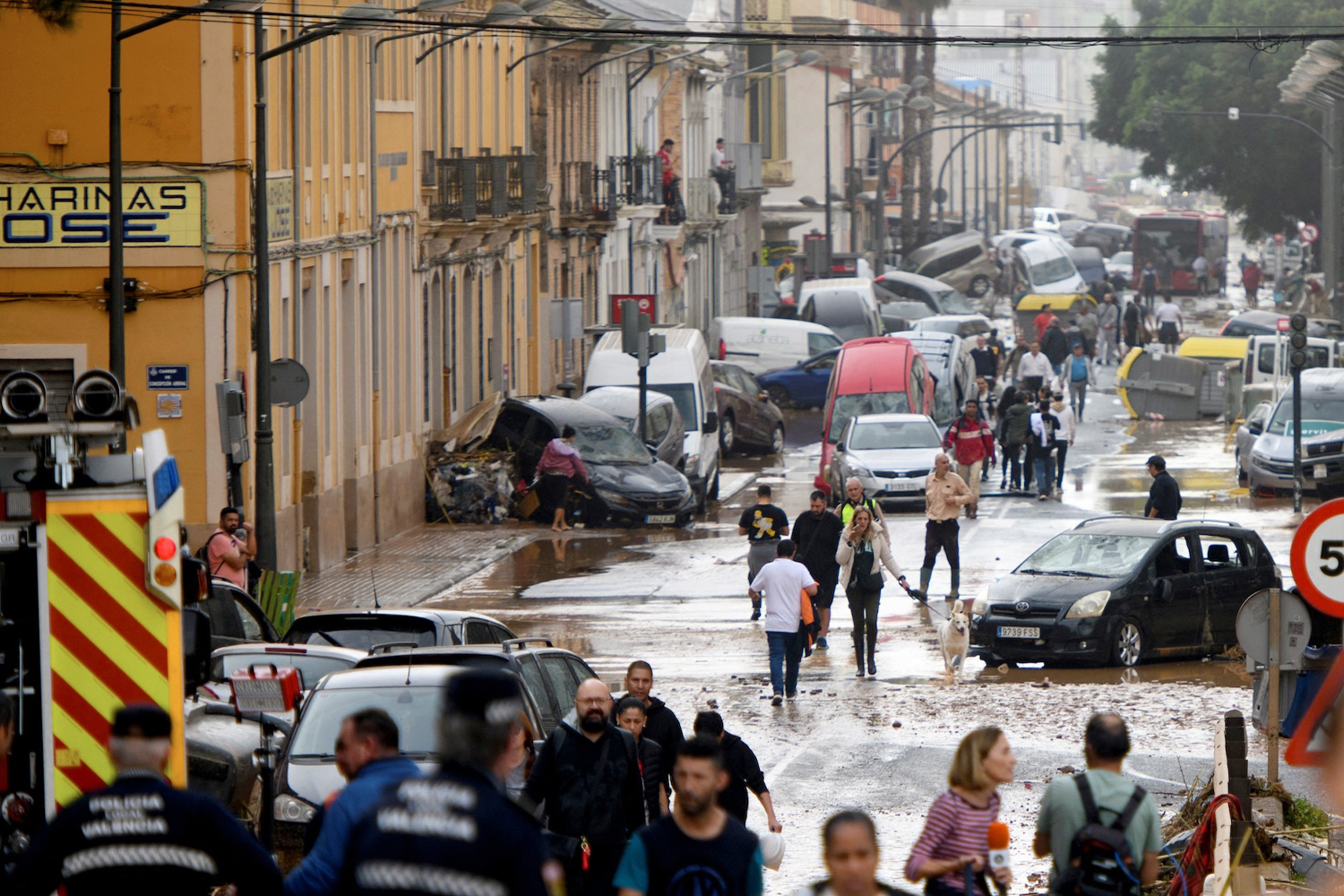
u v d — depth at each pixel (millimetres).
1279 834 35688
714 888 22578
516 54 137625
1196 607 66438
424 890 17312
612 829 29203
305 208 88625
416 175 109375
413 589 82688
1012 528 98438
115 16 61625
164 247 76062
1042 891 36719
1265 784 39312
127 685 26734
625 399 117125
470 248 120375
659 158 180000
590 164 154875
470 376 124562
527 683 37844
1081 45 77000
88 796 20422
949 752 51094
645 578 86688
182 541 27453
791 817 43906
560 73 152250
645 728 34531
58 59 76125
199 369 76125
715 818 22812
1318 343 145875
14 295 75938
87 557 26719
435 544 99750
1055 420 110812
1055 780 26078
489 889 17344
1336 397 112188
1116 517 69625
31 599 26672
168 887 20266
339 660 43938
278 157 84375
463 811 17453
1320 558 32281
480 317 126188
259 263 68812
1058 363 172375
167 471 27031
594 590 83375
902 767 49312
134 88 76312
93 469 26828
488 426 111688
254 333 78500
